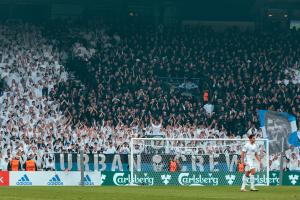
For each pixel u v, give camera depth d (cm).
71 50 9781
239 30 10244
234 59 9775
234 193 4762
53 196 4272
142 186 5938
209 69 9594
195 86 9362
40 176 6353
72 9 10412
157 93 8931
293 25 10662
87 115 8538
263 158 6619
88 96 8812
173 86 9294
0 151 7631
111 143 7944
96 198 4094
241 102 8894
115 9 10475
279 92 9169
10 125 8106
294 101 9019
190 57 9738
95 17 10425
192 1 10494
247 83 9300
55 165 7388
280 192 4919
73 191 4838
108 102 8681
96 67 9488
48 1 10306
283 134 7544
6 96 8831
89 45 9888
